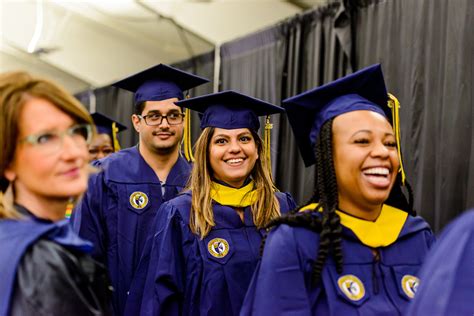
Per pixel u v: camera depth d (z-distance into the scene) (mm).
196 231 2391
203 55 5820
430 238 1675
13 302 1057
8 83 1148
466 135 3168
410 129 3523
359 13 4035
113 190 3025
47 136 1158
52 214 1229
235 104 2555
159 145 3098
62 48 6594
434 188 3359
